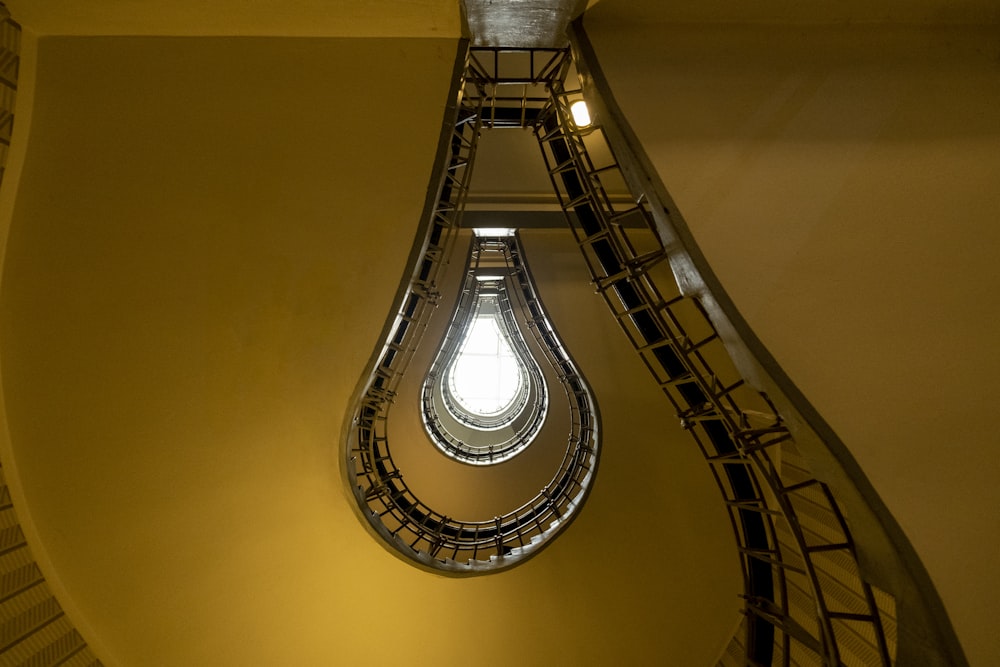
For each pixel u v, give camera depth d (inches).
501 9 104.6
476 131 147.9
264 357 147.3
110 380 138.6
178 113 115.1
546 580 214.2
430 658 205.0
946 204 95.1
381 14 100.8
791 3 104.4
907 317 91.2
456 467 331.9
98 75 109.0
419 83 116.7
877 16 104.7
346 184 128.6
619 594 216.4
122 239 125.9
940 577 83.4
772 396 97.4
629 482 225.0
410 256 138.3
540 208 231.9
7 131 109.6
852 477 87.1
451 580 202.5
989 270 91.5
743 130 102.3
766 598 165.6
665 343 137.9
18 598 142.6
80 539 150.3
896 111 100.3
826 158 99.5
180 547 161.2
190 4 94.9
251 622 177.9
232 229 130.1
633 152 103.1
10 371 132.6
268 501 167.0
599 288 147.1
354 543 184.5
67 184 118.6
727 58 106.7
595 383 236.8
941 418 87.4
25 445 138.9
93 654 157.9
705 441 223.0
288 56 110.4
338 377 154.9
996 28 103.3
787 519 113.1
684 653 214.1
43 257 124.2
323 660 191.8
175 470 152.7
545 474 335.3
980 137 97.7
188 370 143.0
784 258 95.8
